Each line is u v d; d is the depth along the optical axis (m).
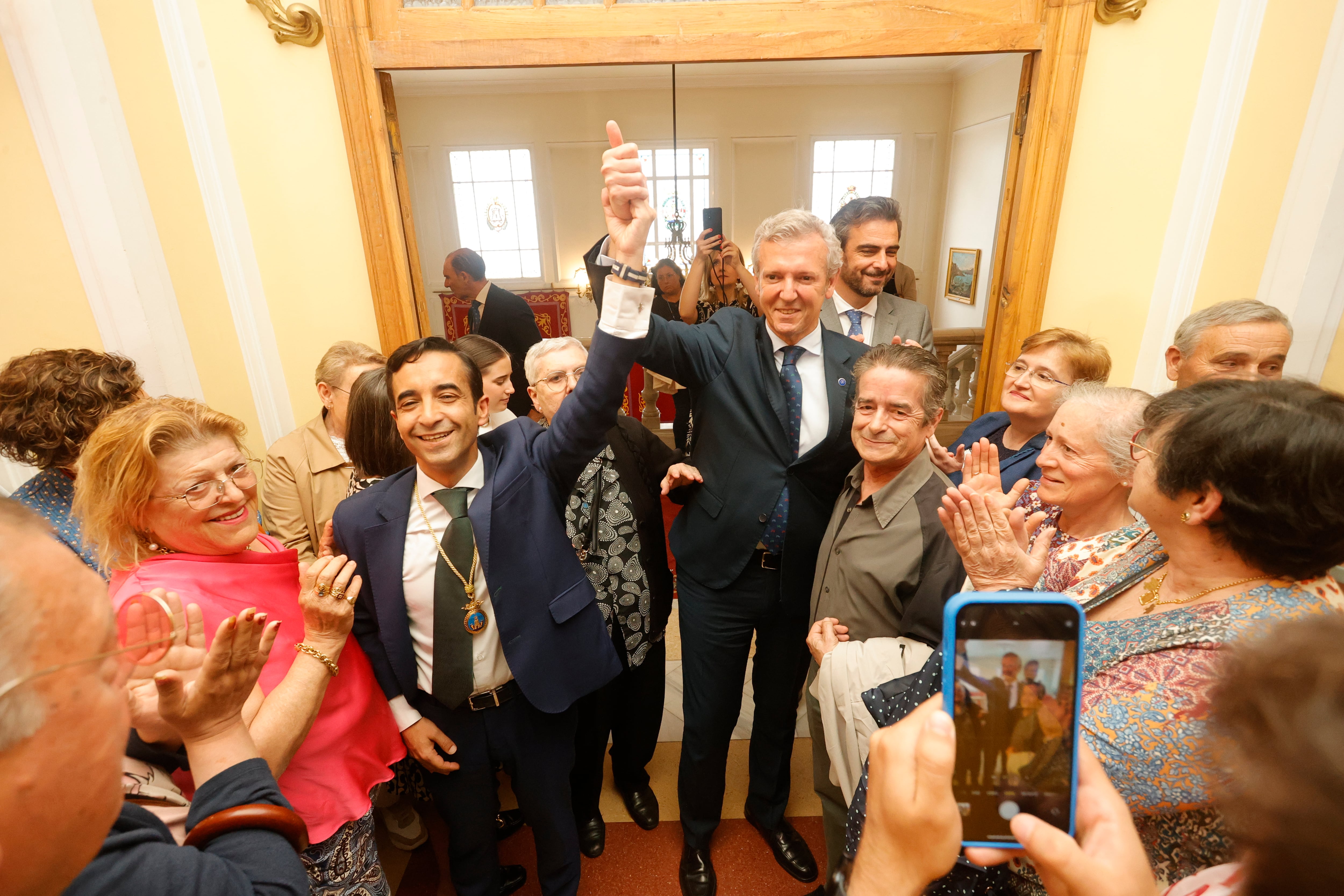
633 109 8.30
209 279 2.07
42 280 1.80
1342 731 0.31
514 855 1.82
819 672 1.25
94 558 1.13
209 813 0.67
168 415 0.94
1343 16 1.90
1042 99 2.04
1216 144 2.04
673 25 2.00
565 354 1.79
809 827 1.89
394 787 1.67
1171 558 0.78
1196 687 0.64
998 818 0.51
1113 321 2.26
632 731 1.87
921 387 1.24
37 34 1.64
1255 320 1.63
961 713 0.51
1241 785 0.35
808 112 8.43
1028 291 2.21
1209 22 1.97
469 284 3.81
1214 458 0.66
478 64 2.00
